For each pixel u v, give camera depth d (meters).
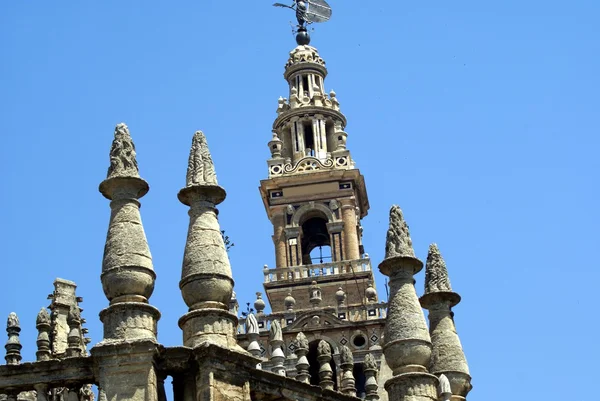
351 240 112.25
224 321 32.75
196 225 33.56
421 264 36.97
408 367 35.91
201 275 32.94
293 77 122.56
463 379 39.75
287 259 111.94
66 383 31.97
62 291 46.28
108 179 33.09
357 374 99.50
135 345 31.48
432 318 40.69
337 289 108.38
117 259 32.34
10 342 40.78
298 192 114.94
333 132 119.50
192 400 31.91
